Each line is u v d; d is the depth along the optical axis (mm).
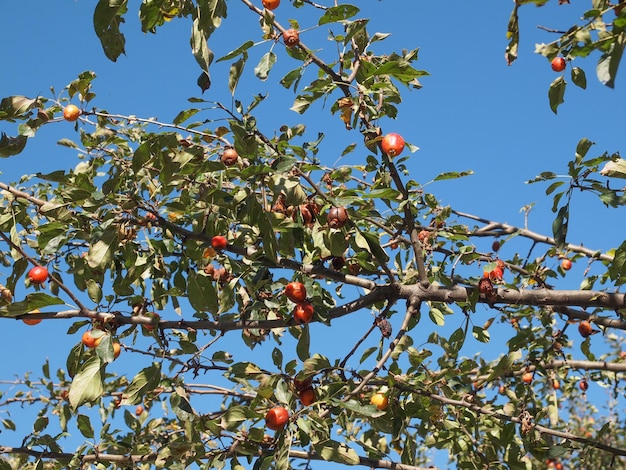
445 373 4598
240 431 4367
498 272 4512
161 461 4270
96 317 4102
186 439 4324
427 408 4648
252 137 3805
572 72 3582
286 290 4066
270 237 3918
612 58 2812
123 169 4688
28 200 4430
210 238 4262
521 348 5379
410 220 4410
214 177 4469
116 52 3705
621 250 4215
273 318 4652
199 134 4457
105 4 3539
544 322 5543
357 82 4426
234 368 4117
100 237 3977
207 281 4207
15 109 4277
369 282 4344
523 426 4773
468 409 4871
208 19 3426
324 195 3971
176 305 5066
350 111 4371
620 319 4949
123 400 4023
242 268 4367
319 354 4152
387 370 4316
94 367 3807
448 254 5109
